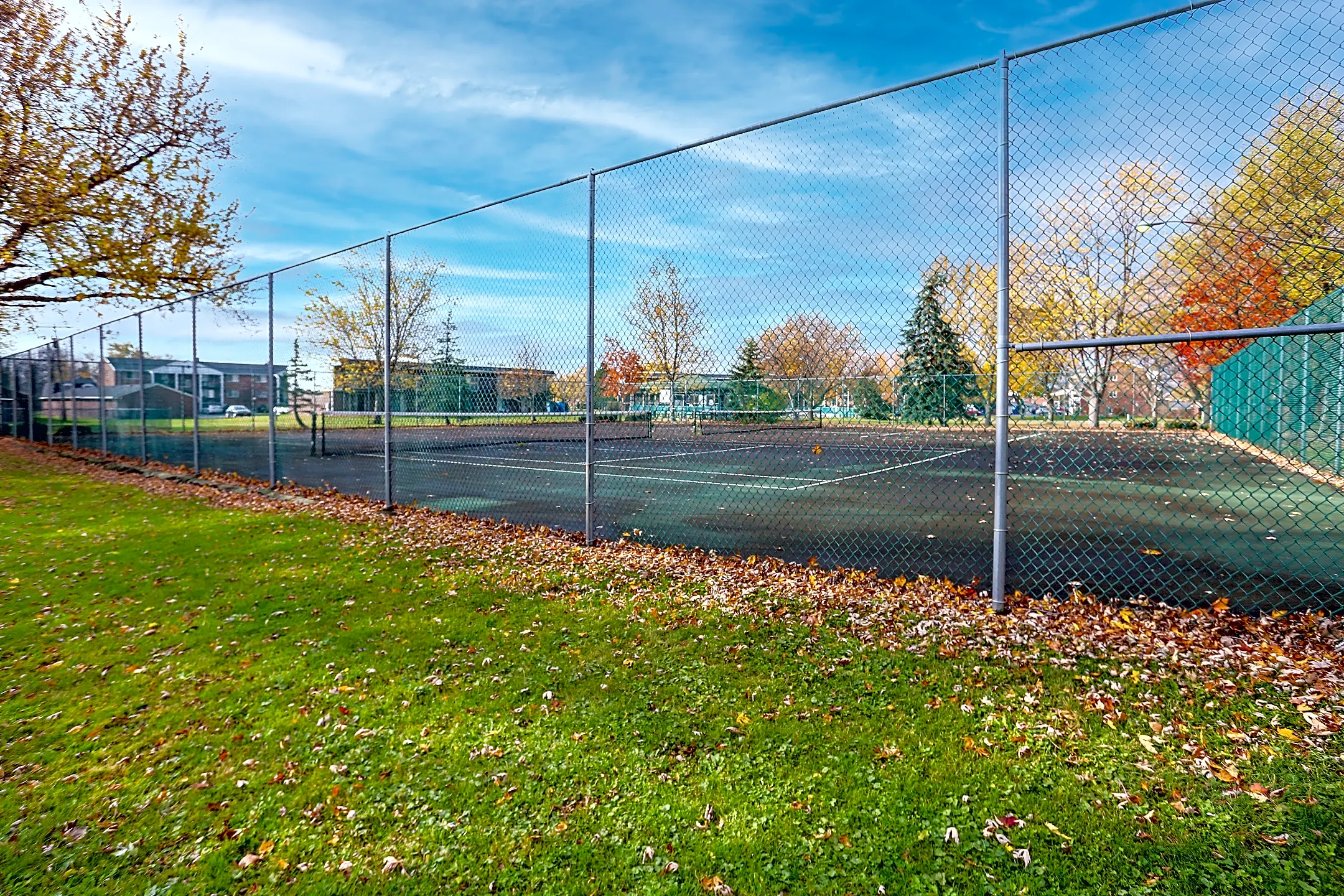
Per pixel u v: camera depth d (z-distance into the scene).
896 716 2.79
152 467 13.44
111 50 13.90
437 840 2.12
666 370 8.23
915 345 4.55
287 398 16.78
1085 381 5.30
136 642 3.96
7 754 2.72
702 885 1.88
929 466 14.49
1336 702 2.71
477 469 14.41
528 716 2.92
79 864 2.05
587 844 2.07
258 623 4.22
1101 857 1.91
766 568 5.19
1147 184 3.75
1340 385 8.27
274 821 2.25
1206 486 9.83
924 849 1.99
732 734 2.70
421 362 9.12
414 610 4.39
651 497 9.64
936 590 4.49
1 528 7.51
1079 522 7.18
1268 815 2.05
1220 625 3.64
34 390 19.78
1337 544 5.73
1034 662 3.25
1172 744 2.48
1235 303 3.68
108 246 13.35
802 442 15.70
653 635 3.83
